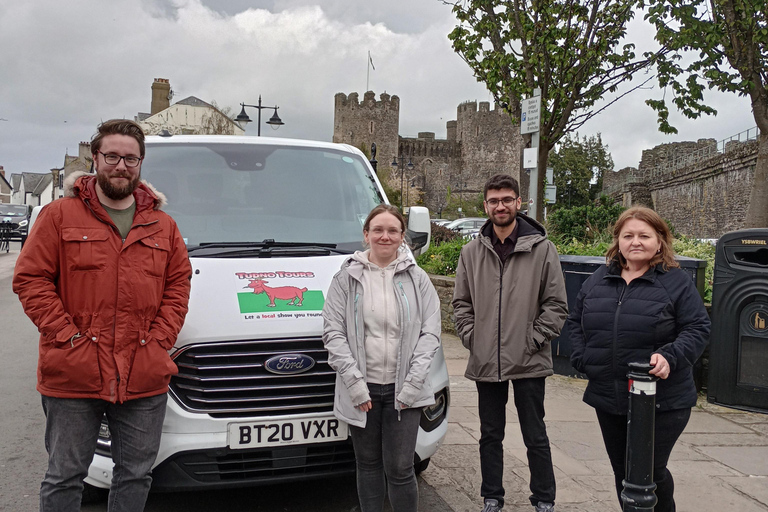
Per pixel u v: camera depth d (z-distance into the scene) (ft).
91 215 9.91
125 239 10.04
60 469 9.68
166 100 183.11
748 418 20.12
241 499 14.19
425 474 15.46
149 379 10.05
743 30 34.65
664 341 10.84
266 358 11.87
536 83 36.60
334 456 12.25
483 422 13.03
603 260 23.61
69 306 9.77
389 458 11.12
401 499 11.10
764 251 20.84
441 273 37.88
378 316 11.21
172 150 16.52
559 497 14.11
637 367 10.04
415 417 11.23
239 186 15.87
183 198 15.31
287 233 14.88
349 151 18.19
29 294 9.46
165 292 10.54
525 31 35.91
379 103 293.84
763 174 36.24
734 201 88.99
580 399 21.75
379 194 17.01
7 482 14.75
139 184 10.47
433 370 13.12
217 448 11.47
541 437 12.66
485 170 301.43
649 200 138.82
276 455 11.79
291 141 17.76
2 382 23.27
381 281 11.40
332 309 11.34
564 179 249.14
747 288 20.57
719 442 17.92
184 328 11.72
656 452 10.82
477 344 12.89
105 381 9.70
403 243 14.88
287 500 14.15
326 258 13.99
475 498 14.20
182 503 13.97
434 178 309.83
